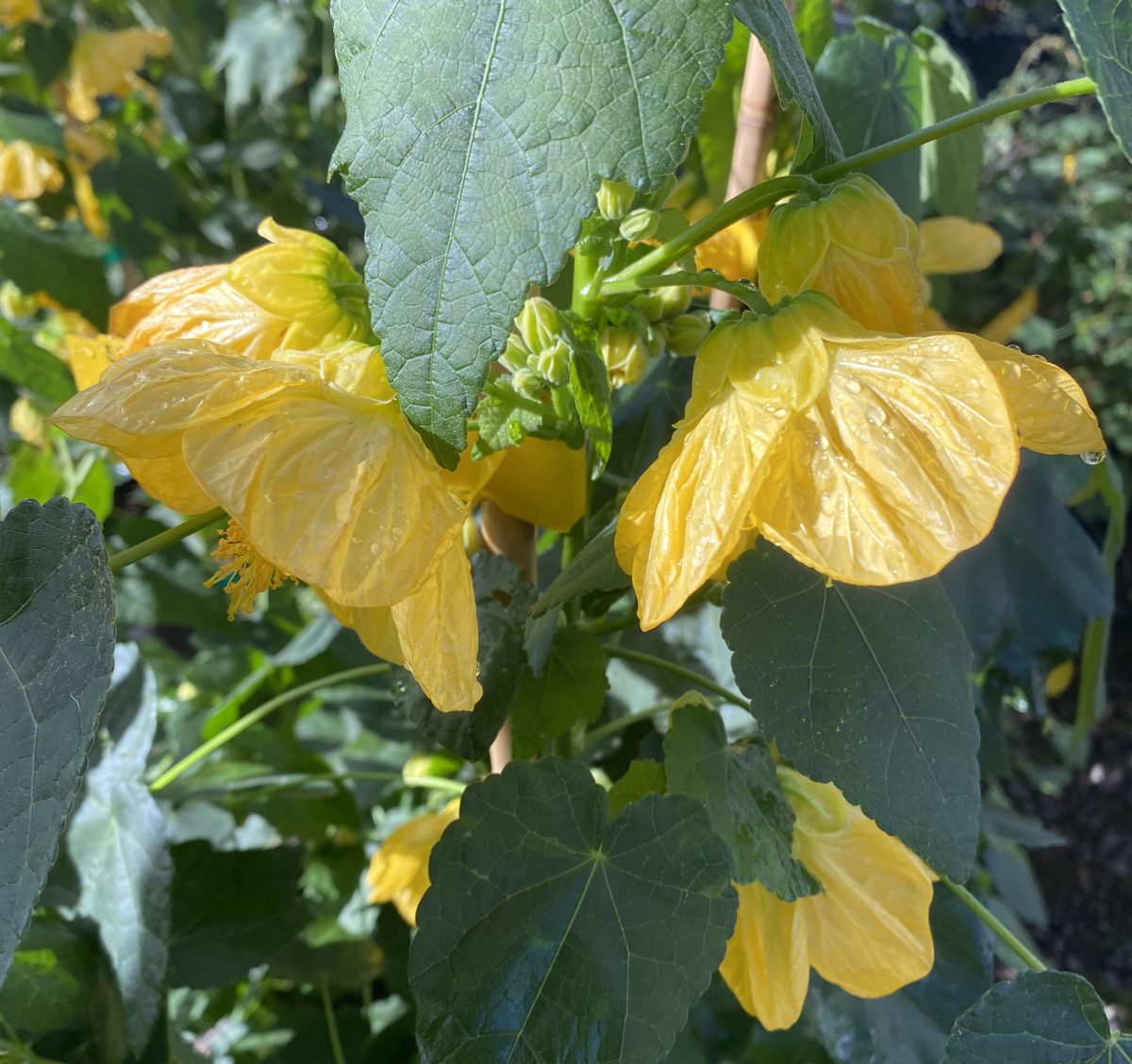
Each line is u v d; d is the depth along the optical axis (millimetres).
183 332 224
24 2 550
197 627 512
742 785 236
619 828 215
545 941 206
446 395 145
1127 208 1205
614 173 138
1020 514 394
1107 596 404
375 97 146
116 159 578
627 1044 201
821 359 178
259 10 750
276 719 468
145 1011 260
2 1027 265
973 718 202
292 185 739
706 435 179
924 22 1298
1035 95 184
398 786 457
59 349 557
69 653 161
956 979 315
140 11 676
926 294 363
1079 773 981
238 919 327
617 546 187
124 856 278
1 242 485
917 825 194
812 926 247
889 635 201
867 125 328
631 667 377
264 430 166
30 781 156
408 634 172
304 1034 417
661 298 241
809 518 172
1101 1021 209
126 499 770
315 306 217
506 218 140
